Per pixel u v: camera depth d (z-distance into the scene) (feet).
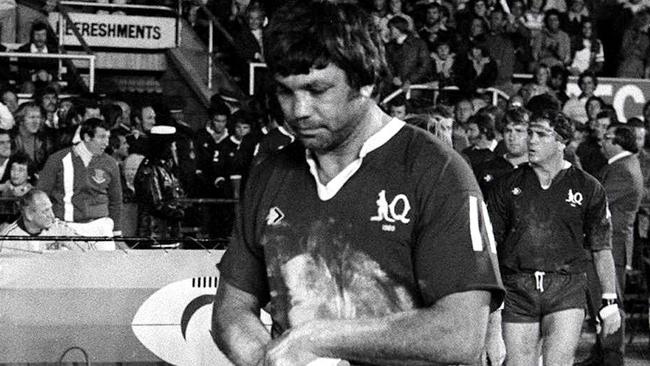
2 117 47.26
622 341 37.83
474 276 10.44
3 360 26.86
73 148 36.81
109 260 27.30
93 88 57.47
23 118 45.39
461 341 10.32
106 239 27.07
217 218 44.27
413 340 10.30
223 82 64.69
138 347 27.32
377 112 11.12
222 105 49.88
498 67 63.93
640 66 71.72
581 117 62.95
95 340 27.17
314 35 10.13
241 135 48.16
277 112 11.14
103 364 27.22
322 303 10.88
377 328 10.37
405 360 10.39
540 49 68.49
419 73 61.16
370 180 10.82
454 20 66.95
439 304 10.44
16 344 26.91
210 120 50.16
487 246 10.67
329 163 10.97
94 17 66.08
